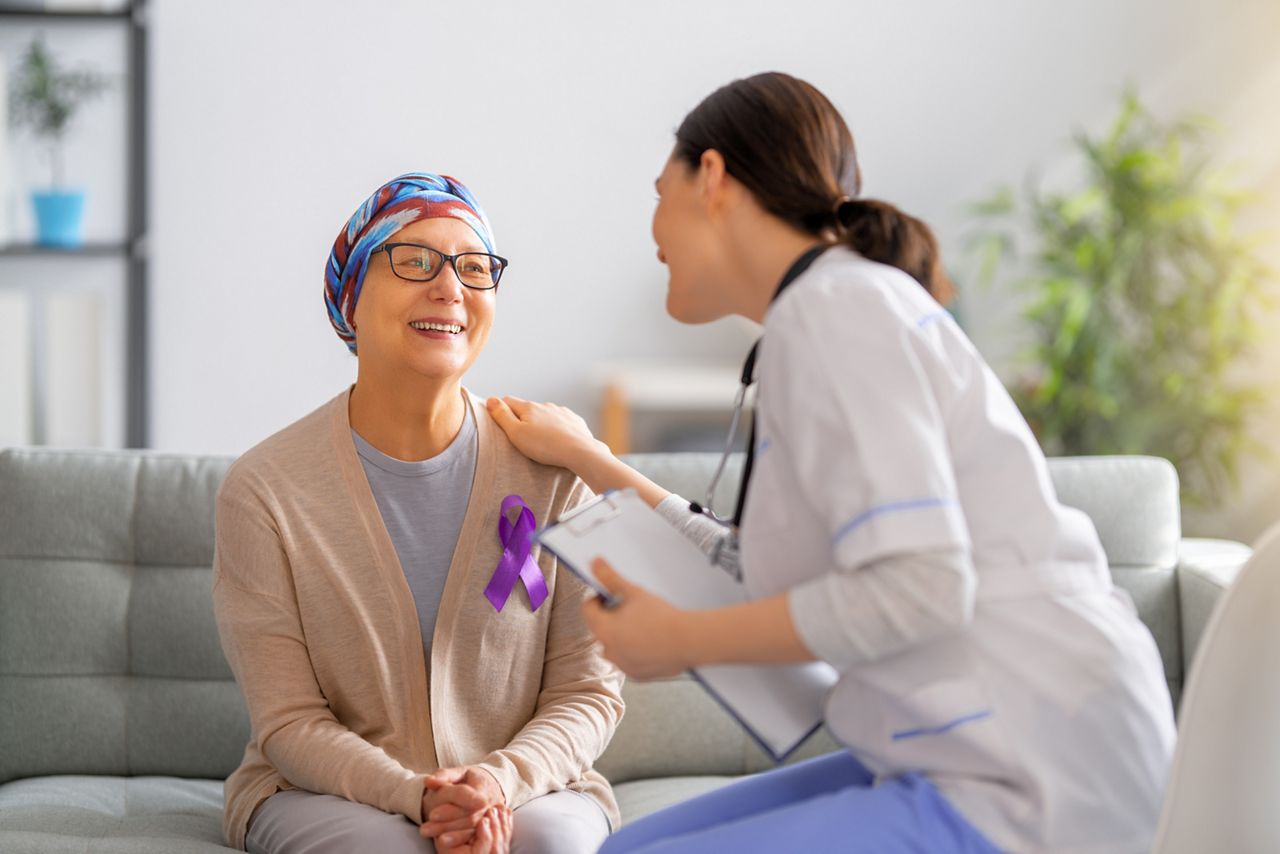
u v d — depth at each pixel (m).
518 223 5.82
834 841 1.69
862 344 1.68
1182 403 5.69
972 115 5.98
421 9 5.65
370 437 2.46
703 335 6.00
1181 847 1.75
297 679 2.36
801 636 1.66
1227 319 5.85
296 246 5.66
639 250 5.89
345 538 2.40
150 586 2.88
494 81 5.73
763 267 1.92
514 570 2.45
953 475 1.73
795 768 2.06
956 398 1.74
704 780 2.89
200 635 2.85
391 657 2.40
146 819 2.54
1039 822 1.66
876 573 1.61
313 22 5.59
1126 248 5.52
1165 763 1.77
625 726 2.91
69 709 2.82
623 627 1.80
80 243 5.33
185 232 5.60
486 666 2.45
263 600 2.36
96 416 5.34
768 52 5.86
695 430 5.82
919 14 5.91
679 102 5.82
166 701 2.85
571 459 2.48
